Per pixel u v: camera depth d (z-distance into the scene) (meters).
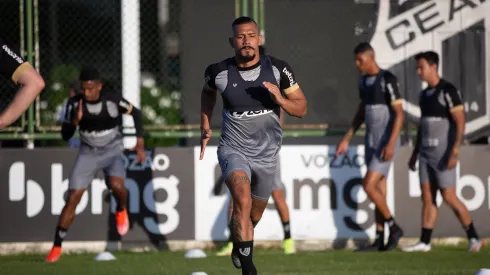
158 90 39.97
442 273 27.44
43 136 38.31
